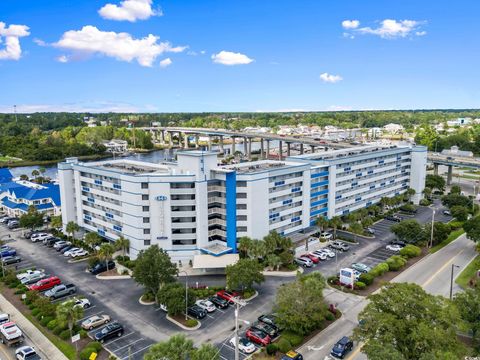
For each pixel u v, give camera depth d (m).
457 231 127.62
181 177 99.69
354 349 63.94
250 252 96.38
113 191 108.75
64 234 125.06
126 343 66.31
